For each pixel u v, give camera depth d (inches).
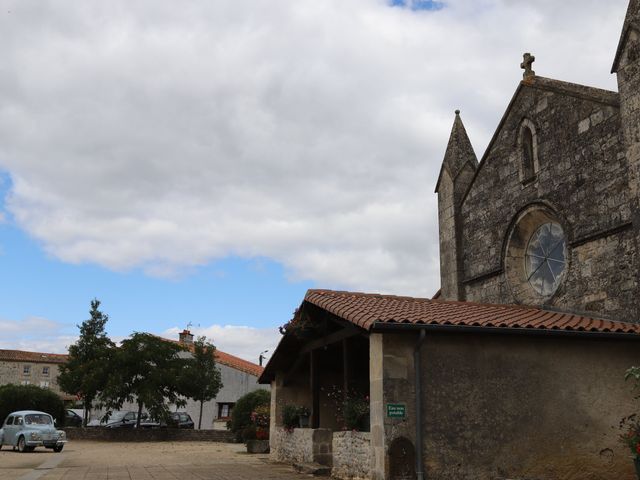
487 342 520.7
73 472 665.6
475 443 497.0
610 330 539.5
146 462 799.1
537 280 733.9
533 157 732.0
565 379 530.6
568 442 518.0
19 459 865.5
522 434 508.7
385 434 481.4
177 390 1427.2
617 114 619.5
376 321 485.1
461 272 842.2
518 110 761.6
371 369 509.0
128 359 1380.4
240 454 944.9
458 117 924.6
